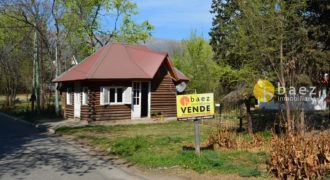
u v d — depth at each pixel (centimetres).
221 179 681
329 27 1331
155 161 834
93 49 3041
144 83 2214
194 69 2759
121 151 983
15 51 2983
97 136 1330
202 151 938
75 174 741
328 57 1203
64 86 2130
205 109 854
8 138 1352
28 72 3219
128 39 3192
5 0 2153
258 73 1061
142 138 1173
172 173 739
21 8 2209
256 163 787
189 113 843
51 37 2508
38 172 757
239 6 1031
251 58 1064
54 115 2273
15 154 981
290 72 1020
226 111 2367
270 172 707
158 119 1988
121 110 1895
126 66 1952
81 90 1892
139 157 888
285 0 990
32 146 1134
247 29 1044
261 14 1000
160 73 2061
